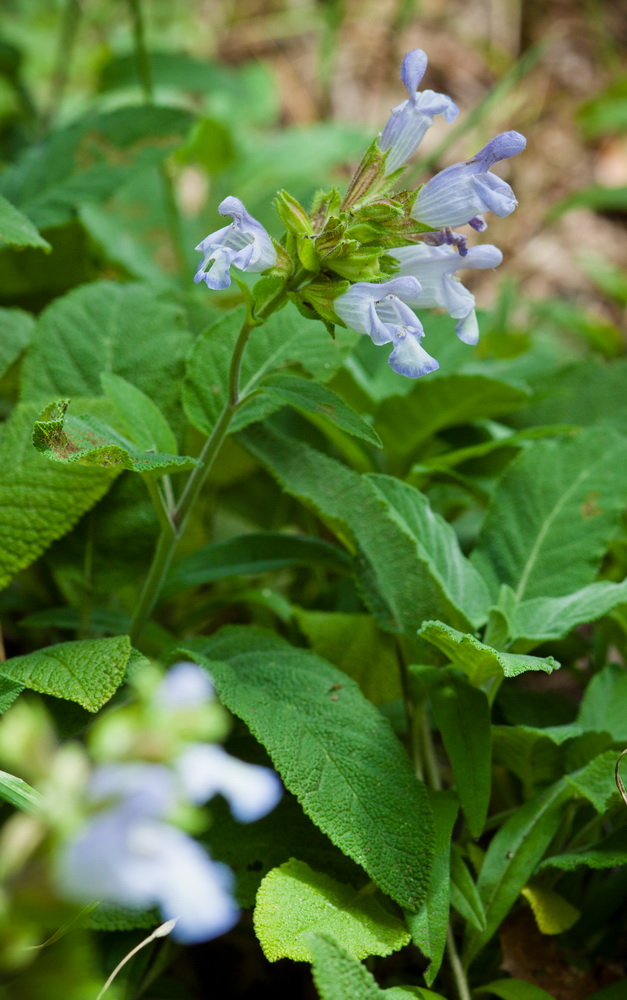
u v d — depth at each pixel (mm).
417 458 756
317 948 571
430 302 626
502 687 711
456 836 697
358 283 608
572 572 686
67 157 765
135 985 629
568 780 640
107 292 720
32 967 516
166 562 658
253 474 771
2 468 667
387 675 696
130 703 630
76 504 666
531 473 705
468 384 721
